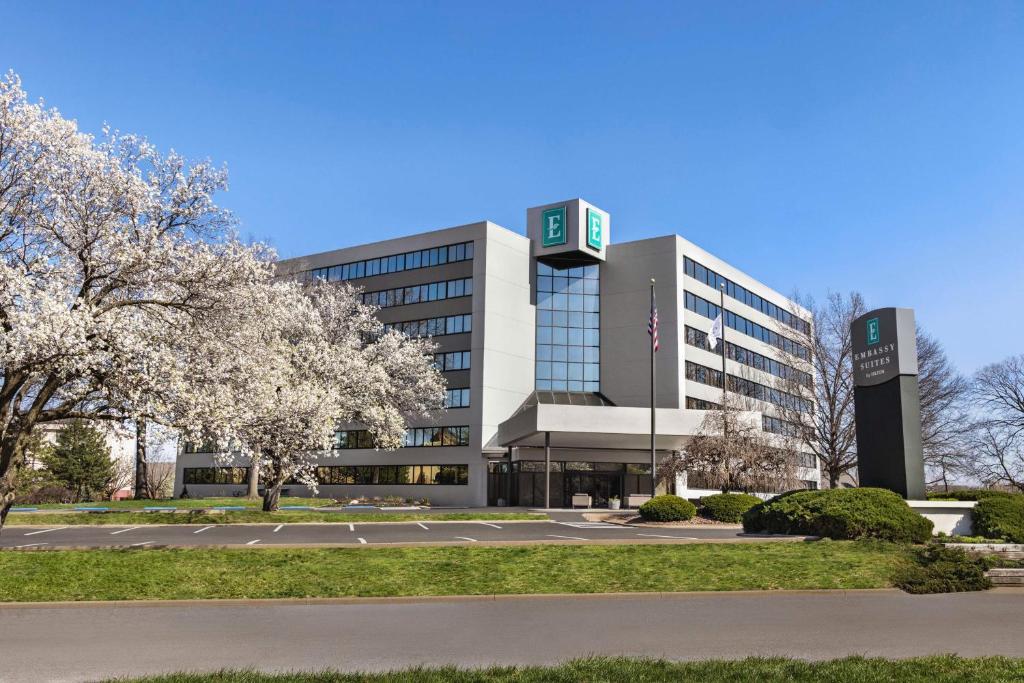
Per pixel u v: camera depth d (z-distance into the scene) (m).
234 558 16.72
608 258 61.03
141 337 19.11
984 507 22.08
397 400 48.41
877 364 24.69
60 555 16.66
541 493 52.59
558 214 59.78
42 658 9.40
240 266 20.97
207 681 7.97
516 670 8.53
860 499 21.44
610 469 53.22
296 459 32.06
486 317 56.50
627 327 59.25
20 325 16.45
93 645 10.20
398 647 10.12
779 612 12.93
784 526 22.06
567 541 20.62
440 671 8.48
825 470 55.31
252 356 22.30
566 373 59.56
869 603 13.88
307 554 17.45
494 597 14.23
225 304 20.55
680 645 10.33
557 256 60.91
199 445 21.02
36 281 18.47
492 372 56.34
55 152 19.28
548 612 12.93
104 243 19.41
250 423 21.88
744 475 40.50
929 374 47.88
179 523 29.06
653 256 59.06
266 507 33.50
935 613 12.85
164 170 21.22
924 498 23.16
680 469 42.62
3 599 13.37
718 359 63.59
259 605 13.59
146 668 8.88
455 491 55.84
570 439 46.50
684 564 16.75
